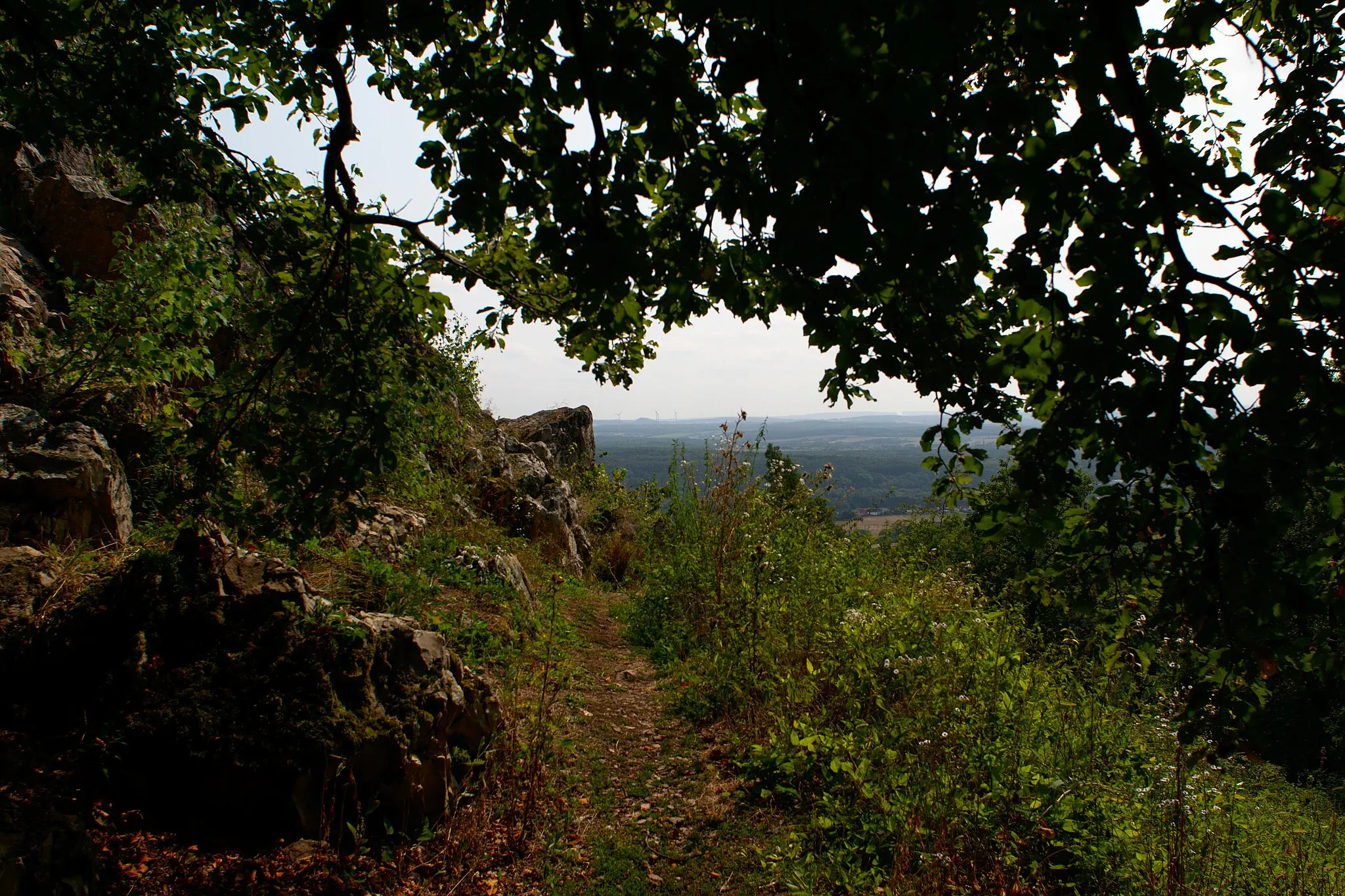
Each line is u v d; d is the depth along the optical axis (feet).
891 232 5.38
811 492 27.66
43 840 8.30
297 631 11.90
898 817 12.12
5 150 9.71
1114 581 7.21
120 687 10.60
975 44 6.43
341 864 10.42
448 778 12.21
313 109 12.25
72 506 13.79
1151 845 11.32
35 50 9.64
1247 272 6.28
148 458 17.20
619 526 49.19
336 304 10.57
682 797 14.79
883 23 5.55
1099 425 6.19
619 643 25.94
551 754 15.38
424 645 13.21
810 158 5.54
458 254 11.73
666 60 6.14
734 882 12.14
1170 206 5.78
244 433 9.84
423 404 12.66
